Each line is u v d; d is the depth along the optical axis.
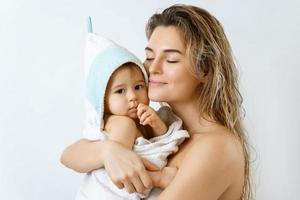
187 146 1.28
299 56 1.74
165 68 1.27
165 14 1.32
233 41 1.79
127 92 1.26
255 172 1.78
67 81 1.84
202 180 1.18
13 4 1.83
